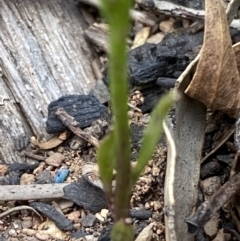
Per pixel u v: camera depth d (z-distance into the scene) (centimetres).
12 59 30
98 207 25
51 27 32
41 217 25
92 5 34
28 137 29
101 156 14
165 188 20
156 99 29
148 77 29
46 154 28
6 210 26
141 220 24
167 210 20
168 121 22
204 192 24
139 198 25
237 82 23
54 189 26
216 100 23
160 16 32
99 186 25
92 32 33
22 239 25
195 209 22
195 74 23
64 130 28
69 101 29
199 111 24
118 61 11
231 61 23
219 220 23
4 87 30
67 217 25
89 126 28
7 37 31
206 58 23
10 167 27
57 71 31
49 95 30
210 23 23
